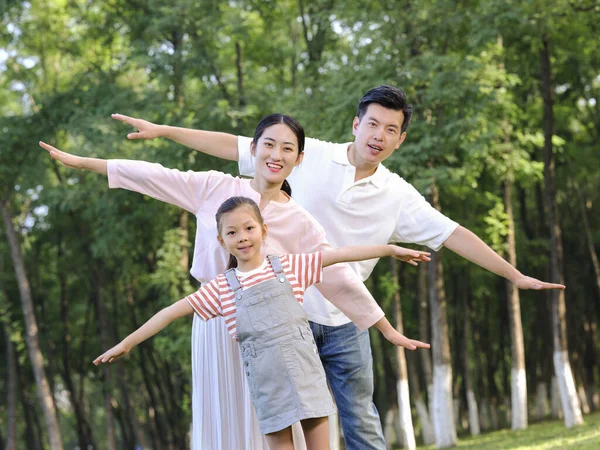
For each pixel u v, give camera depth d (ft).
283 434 15.35
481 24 64.39
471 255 17.52
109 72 86.17
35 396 123.54
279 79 87.20
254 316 15.21
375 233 17.93
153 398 105.40
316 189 17.75
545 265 101.60
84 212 85.05
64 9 90.33
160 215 81.10
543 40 72.54
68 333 107.34
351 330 17.75
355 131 17.81
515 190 104.06
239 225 15.26
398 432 102.89
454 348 111.24
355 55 68.59
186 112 75.46
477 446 68.64
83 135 78.33
